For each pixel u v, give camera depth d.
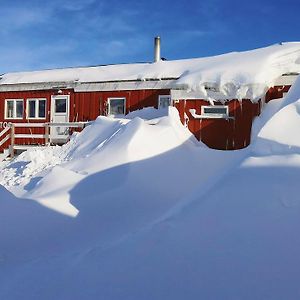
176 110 12.31
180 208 5.07
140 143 9.50
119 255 4.45
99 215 6.75
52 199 7.09
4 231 6.00
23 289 4.25
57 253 5.27
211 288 3.52
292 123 5.98
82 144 12.53
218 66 13.34
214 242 4.11
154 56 19.41
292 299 3.16
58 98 16.86
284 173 4.86
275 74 12.34
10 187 10.03
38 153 13.08
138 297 3.65
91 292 3.91
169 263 4.02
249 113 11.98
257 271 3.54
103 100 15.95
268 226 4.08
